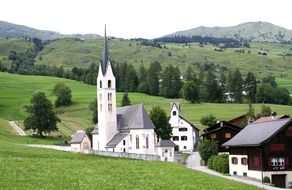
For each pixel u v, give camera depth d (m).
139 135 135.75
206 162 117.50
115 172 60.12
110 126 142.50
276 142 90.25
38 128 186.25
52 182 49.59
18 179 50.28
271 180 89.44
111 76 143.12
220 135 133.75
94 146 153.12
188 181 57.62
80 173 57.03
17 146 101.31
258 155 90.50
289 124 91.00
